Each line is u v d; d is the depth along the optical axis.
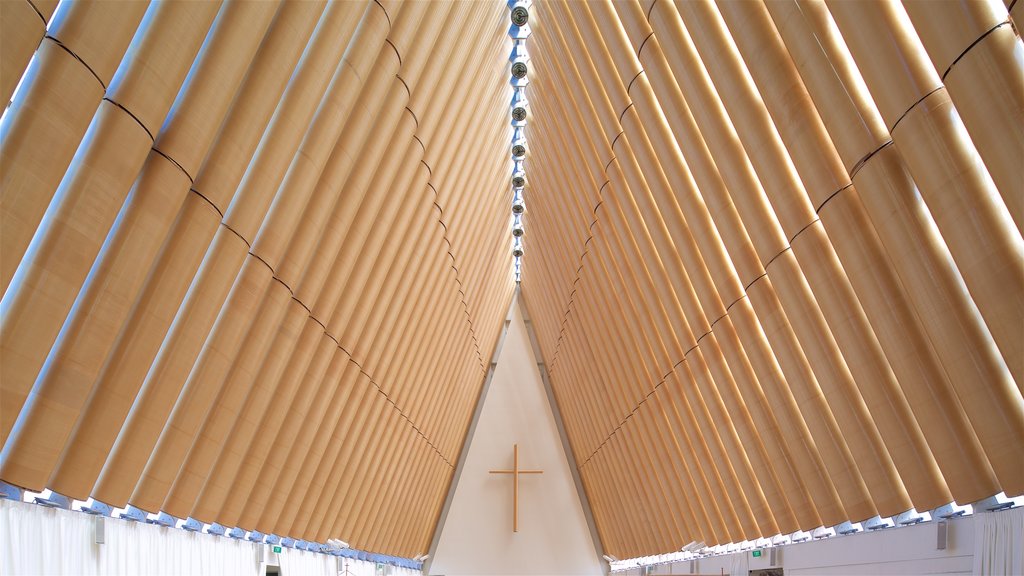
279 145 6.85
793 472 8.22
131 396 5.95
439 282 13.51
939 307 5.07
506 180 16.05
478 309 17.62
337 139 7.89
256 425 8.45
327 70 7.04
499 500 21.23
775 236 6.99
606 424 16.39
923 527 6.18
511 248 19.41
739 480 9.63
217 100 5.70
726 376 9.12
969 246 4.58
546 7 10.86
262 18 5.82
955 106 4.36
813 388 7.26
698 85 7.29
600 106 9.99
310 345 9.12
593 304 14.37
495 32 11.69
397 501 16.05
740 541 10.58
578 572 20.75
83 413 5.70
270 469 9.40
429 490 18.67
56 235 4.79
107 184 4.96
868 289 5.70
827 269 6.30
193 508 8.01
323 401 10.13
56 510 5.44
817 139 5.84
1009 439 4.92
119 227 5.39
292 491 10.46
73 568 5.60
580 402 18.61
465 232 14.25
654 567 15.60
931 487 6.02
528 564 20.78
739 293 8.13
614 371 14.60
